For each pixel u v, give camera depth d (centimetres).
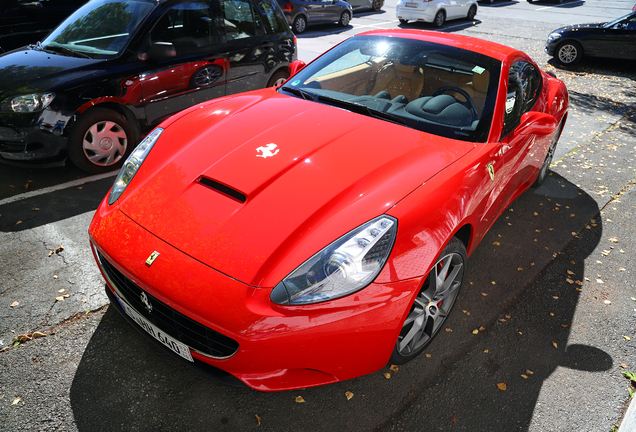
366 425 207
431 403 222
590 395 237
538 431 214
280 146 230
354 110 277
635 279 338
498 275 327
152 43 422
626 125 698
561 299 309
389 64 306
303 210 194
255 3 520
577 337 276
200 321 176
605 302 309
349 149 231
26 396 204
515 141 296
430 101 279
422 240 200
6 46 606
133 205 211
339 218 192
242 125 253
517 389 235
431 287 230
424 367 242
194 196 205
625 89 921
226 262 180
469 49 310
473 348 259
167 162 229
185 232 192
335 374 195
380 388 227
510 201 345
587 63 1146
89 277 281
